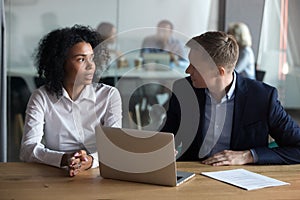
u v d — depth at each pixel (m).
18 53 4.79
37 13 4.87
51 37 2.17
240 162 2.05
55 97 2.16
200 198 1.60
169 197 1.61
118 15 5.11
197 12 5.19
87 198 1.59
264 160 2.05
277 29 4.97
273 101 2.16
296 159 2.09
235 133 2.16
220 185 1.75
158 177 1.73
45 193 1.64
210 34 2.06
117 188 1.71
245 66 4.80
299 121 4.98
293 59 4.99
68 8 4.97
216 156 2.06
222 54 2.01
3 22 2.85
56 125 2.16
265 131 2.17
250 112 2.15
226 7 5.02
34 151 2.03
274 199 1.60
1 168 1.95
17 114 4.67
